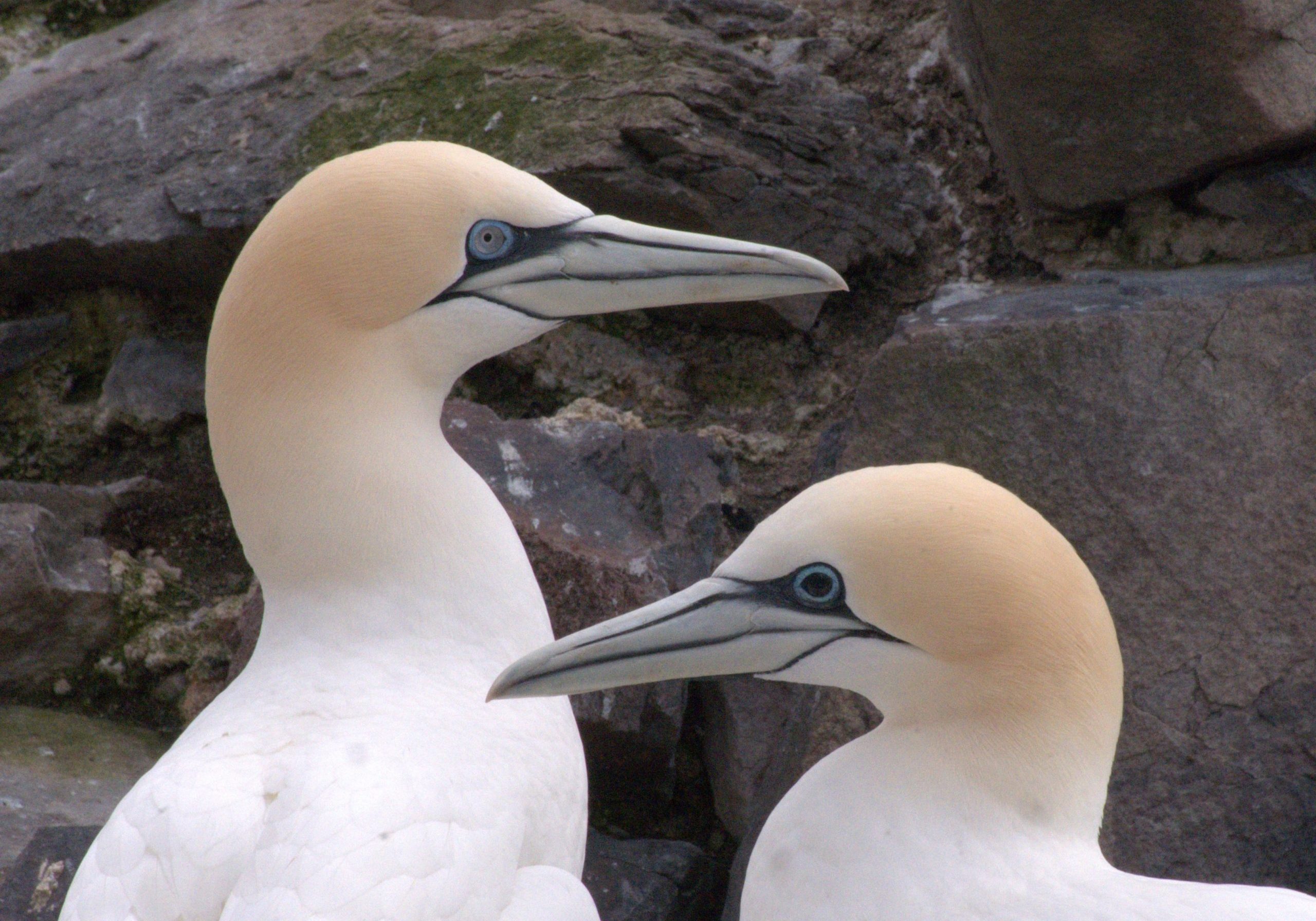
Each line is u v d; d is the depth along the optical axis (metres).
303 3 19.08
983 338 12.62
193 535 16.75
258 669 8.78
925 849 7.18
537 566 12.58
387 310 8.84
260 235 8.87
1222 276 13.48
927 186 16.12
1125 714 11.48
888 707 7.50
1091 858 7.29
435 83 16.84
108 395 17.75
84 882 7.55
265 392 8.76
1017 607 7.12
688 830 13.16
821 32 17.30
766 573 7.55
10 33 20.88
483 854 7.69
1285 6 12.88
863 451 12.70
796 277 9.44
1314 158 13.74
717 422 15.58
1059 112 14.03
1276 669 11.41
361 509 8.77
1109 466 12.10
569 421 14.16
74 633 15.20
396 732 8.02
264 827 7.42
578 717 12.13
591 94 15.76
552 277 9.28
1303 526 11.69
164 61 19.00
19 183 18.30
